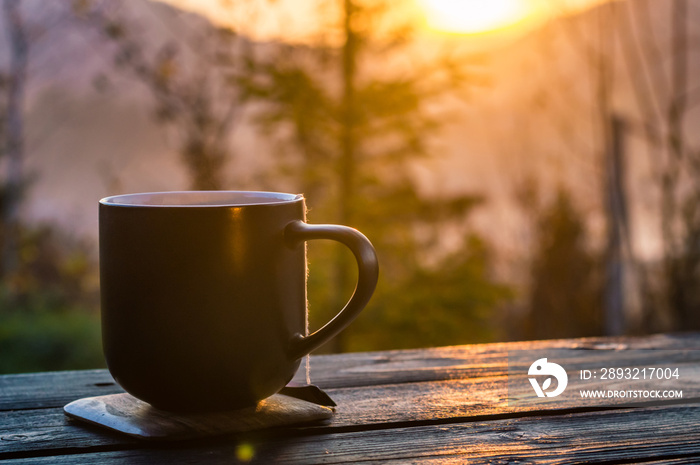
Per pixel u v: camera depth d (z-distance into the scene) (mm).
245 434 576
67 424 608
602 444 561
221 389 580
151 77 4480
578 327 5027
